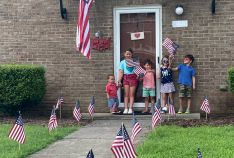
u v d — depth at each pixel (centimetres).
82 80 1410
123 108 1389
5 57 1454
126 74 1350
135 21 1389
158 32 1374
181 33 1358
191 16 1352
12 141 991
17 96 1330
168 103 1285
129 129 1147
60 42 1423
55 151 920
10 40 1450
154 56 1380
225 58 1339
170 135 1012
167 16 1365
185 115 1288
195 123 1176
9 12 1448
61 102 1383
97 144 977
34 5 1434
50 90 1429
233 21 1334
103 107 1395
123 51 1395
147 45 1384
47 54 1430
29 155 889
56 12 1424
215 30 1341
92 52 1401
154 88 1350
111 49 1392
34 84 1340
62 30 1422
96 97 1401
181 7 1348
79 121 1270
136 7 1382
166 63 1340
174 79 1358
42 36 1433
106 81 1395
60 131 1103
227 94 1337
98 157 862
